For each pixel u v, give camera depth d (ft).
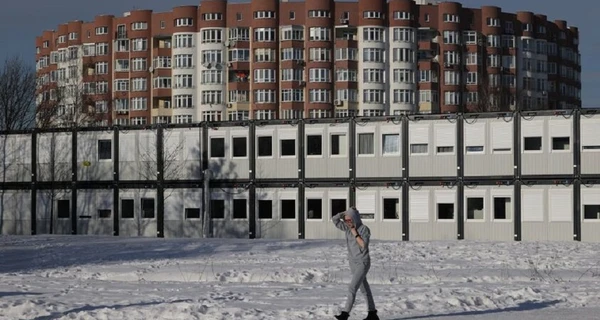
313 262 105.91
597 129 149.59
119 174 181.06
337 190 166.71
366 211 164.86
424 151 161.38
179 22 411.54
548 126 152.76
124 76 422.82
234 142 173.47
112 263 111.65
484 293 69.36
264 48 400.88
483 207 157.38
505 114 155.53
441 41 411.95
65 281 90.38
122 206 181.06
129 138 180.86
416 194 161.48
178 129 177.17
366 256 55.31
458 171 158.51
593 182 149.79
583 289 74.49
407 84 404.77
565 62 460.96
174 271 96.48
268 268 97.81
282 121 169.89
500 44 424.46
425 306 63.05
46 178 187.01
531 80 434.71
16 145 189.67
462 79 416.26
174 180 176.86
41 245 142.00
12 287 82.89
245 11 405.80
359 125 165.58
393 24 404.98
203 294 73.51
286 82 399.65
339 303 65.46
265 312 59.57
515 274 89.66
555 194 152.25
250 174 171.83
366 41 400.88
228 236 172.86
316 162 168.14
